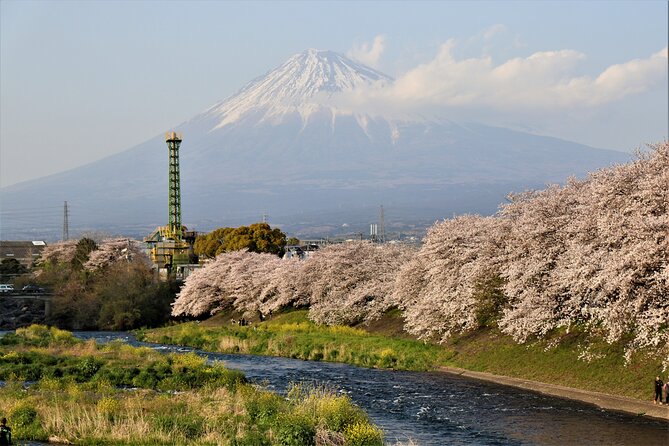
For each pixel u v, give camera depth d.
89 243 150.62
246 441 32.41
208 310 118.44
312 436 32.78
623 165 48.94
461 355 61.50
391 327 80.00
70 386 45.75
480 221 71.31
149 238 182.62
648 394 42.34
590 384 46.66
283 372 58.56
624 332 47.56
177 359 56.50
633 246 42.94
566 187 58.22
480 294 62.50
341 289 90.44
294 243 175.38
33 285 144.38
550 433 36.41
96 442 33.12
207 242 160.50
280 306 105.44
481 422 39.00
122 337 99.31
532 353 54.78
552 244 55.06
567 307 51.69
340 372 58.56
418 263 75.00
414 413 41.38
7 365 54.34
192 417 36.56
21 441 33.94
